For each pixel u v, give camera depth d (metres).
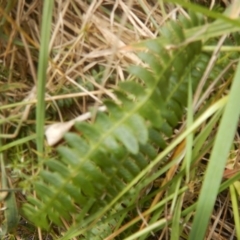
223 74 0.39
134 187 0.42
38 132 0.40
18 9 0.44
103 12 0.45
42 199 0.41
